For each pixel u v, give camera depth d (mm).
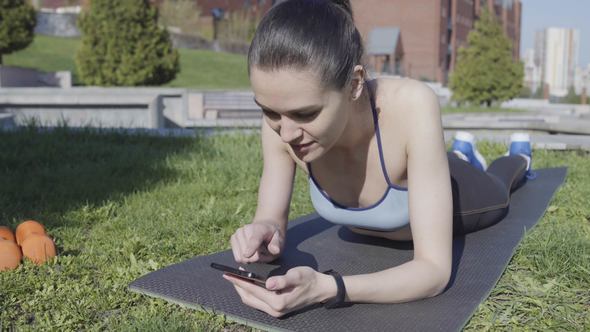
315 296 1865
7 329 1912
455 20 41594
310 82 1659
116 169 4547
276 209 2350
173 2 37750
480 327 1931
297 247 2713
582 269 2311
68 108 9016
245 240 2123
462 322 1911
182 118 11359
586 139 6230
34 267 2430
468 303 2051
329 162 2242
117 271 2389
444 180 2090
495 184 2982
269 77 1666
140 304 2131
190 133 6855
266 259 2428
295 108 1688
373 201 2312
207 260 2533
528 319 1966
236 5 40750
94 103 9008
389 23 37969
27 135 5957
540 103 32344
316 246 2727
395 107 2102
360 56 1819
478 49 25344
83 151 5281
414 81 2166
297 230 2996
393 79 2188
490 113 19078
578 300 2127
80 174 4316
